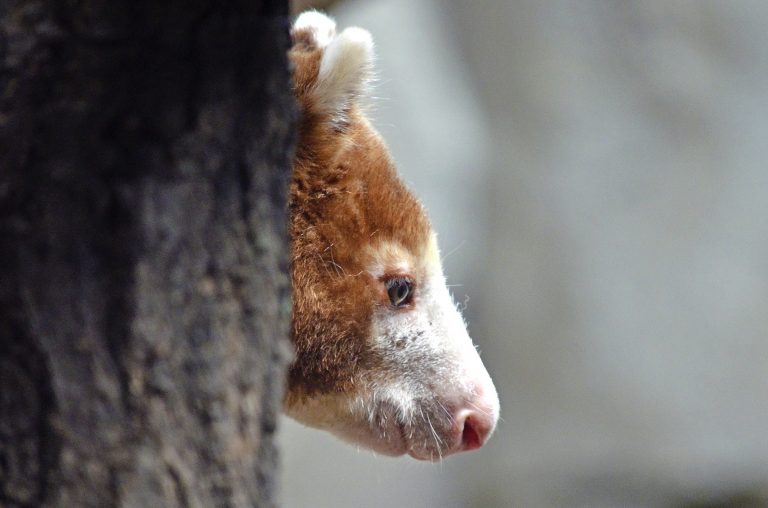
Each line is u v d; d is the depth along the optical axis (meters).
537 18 20.70
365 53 8.09
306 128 7.99
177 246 4.58
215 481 4.63
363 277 8.38
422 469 23.38
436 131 24.91
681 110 20.12
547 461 20.55
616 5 20.36
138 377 4.48
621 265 20.17
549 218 20.53
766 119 20.03
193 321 4.62
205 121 4.63
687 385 19.84
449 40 23.86
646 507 20.20
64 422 4.42
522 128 20.97
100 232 4.48
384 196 8.41
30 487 4.40
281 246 5.02
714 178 20.00
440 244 23.05
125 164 4.49
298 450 23.92
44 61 4.44
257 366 4.81
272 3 4.83
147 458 4.48
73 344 4.45
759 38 20.08
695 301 19.94
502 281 21.02
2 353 4.46
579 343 20.33
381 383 8.66
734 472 19.80
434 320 8.85
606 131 20.36
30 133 4.46
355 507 23.34
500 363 21.02
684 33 20.19
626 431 20.14
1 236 4.47
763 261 19.80
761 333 19.77
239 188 4.77
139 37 4.48
